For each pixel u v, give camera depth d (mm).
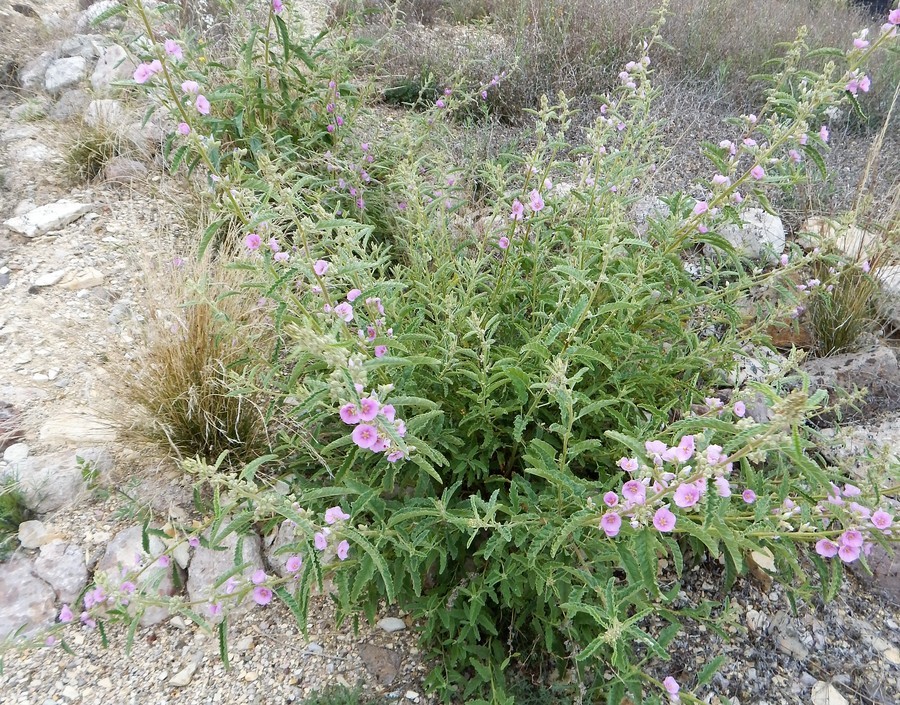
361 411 1521
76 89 4566
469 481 2307
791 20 6516
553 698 2088
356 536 1692
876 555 2473
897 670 2246
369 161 3852
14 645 1996
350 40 3943
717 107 5090
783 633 2332
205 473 1666
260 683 2141
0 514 2338
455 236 3447
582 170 2768
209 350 2623
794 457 1377
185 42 3408
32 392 2752
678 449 1451
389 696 2129
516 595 2129
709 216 2438
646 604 1862
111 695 2076
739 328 3207
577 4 5750
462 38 5789
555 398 1949
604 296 2527
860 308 3320
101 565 2295
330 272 1974
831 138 4848
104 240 3529
